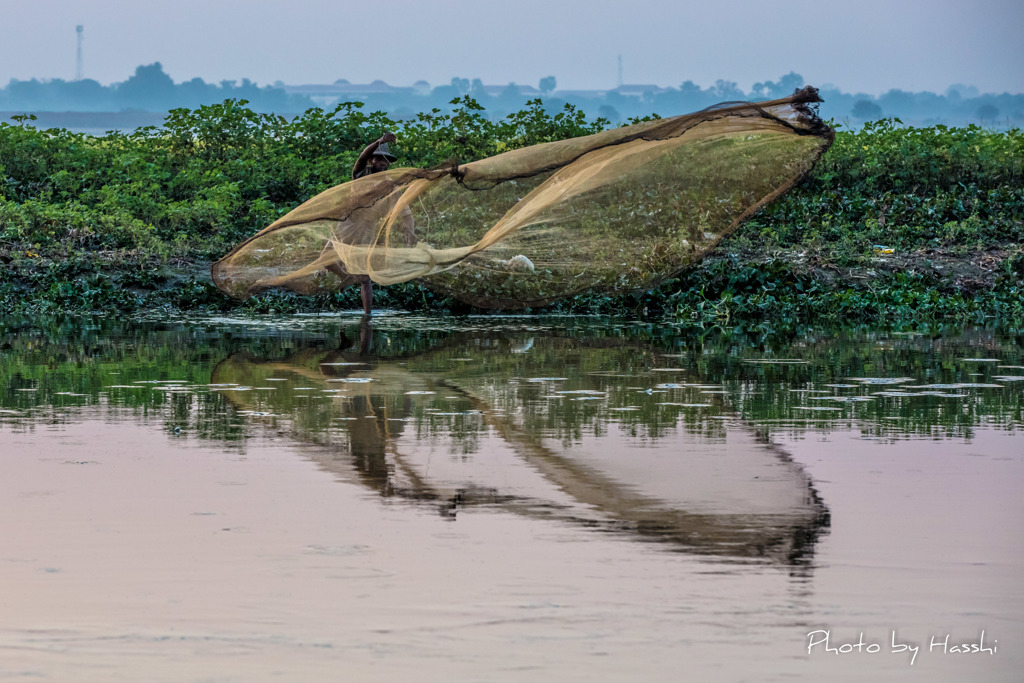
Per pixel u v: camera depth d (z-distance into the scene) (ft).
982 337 110.22
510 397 73.61
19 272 139.95
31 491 49.88
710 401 72.23
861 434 61.93
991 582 38.96
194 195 164.35
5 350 97.40
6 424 64.44
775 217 155.63
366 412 68.23
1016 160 175.42
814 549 42.11
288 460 55.72
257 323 120.98
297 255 111.75
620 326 119.85
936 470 53.67
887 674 32.48
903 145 177.58
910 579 39.24
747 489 50.24
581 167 89.51
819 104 80.43
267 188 171.32
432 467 54.34
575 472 53.26
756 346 102.12
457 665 32.78
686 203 96.68
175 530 44.34
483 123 185.16
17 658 33.24
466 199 100.68
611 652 33.63
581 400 72.59
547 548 42.34
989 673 32.58
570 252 107.14
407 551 41.96
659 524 45.21
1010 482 51.42
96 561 40.86
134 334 110.32
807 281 136.67
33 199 155.43
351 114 190.70
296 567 40.27
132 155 175.11
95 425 64.18
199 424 64.44
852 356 95.04
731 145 89.35
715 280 135.74
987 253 146.72
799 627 35.40
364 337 108.27
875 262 142.61
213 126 187.01
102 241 148.05
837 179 173.27
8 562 40.75
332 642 34.27
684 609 36.68
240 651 33.68
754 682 31.94
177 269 144.15
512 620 35.83
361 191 98.27
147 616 36.11
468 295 115.34
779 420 65.77
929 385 78.79
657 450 57.93
